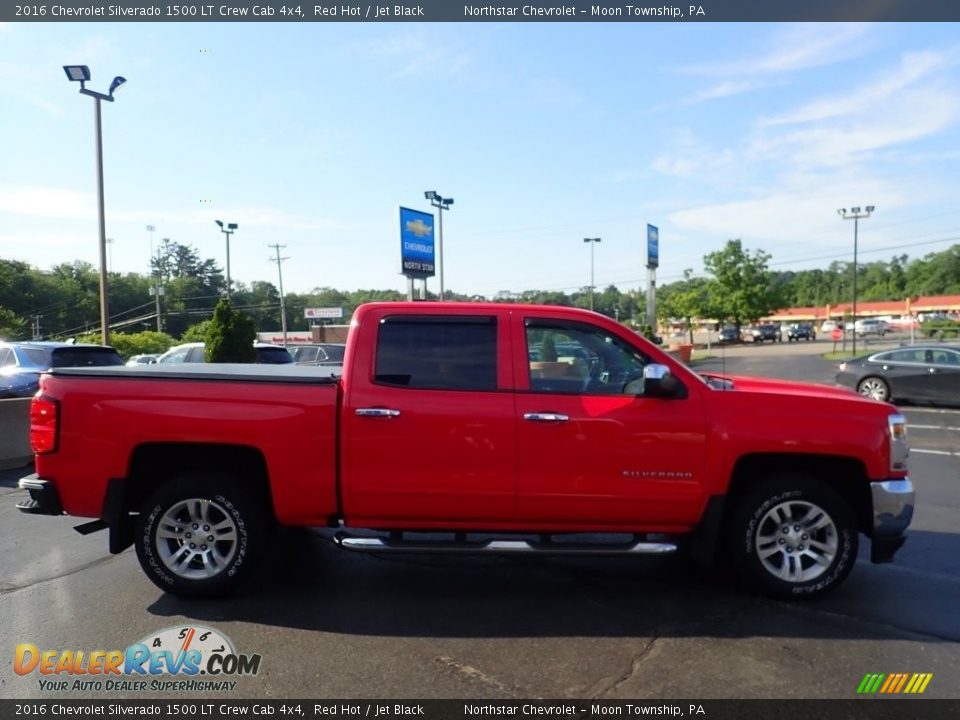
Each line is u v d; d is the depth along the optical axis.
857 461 4.47
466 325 4.54
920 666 3.63
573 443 4.34
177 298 97.38
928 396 15.74
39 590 4.77
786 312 105.50
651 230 45.09
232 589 4.55
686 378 4.48
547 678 3.51
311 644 3.90
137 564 5.33
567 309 4.62
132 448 4.40
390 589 4.77
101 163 21.92
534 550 4.39
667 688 3.41
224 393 4.41
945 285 118.19
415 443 4.34
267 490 4.68
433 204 37.19
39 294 79.06
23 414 9.39
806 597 4.50
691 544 4.62
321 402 4.39
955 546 5.73
